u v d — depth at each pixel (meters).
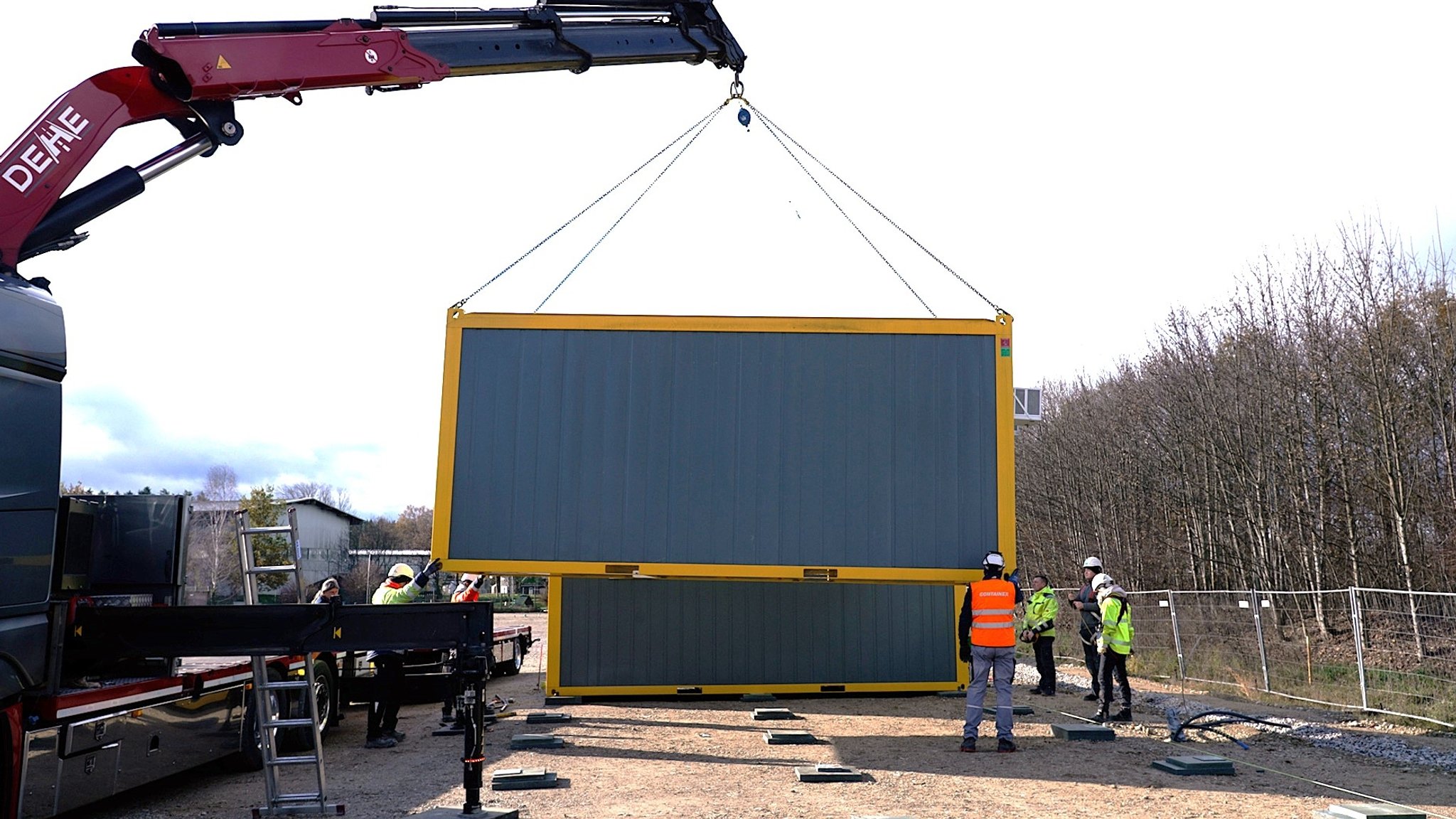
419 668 11.90
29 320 6.24
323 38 8.40
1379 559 24.55
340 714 11.85
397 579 11.10
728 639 14.30
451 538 10.66
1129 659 18.95
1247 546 29.03
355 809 7.63
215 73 7.87
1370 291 24.55
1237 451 28.59
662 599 14.29
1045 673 15.25
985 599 10.16
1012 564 10.62
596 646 14.12
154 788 8.70
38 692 6.27
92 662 7.38
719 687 14.16
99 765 6.85
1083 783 8.38
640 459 10.78
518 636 19.64
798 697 14.43
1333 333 25.75
